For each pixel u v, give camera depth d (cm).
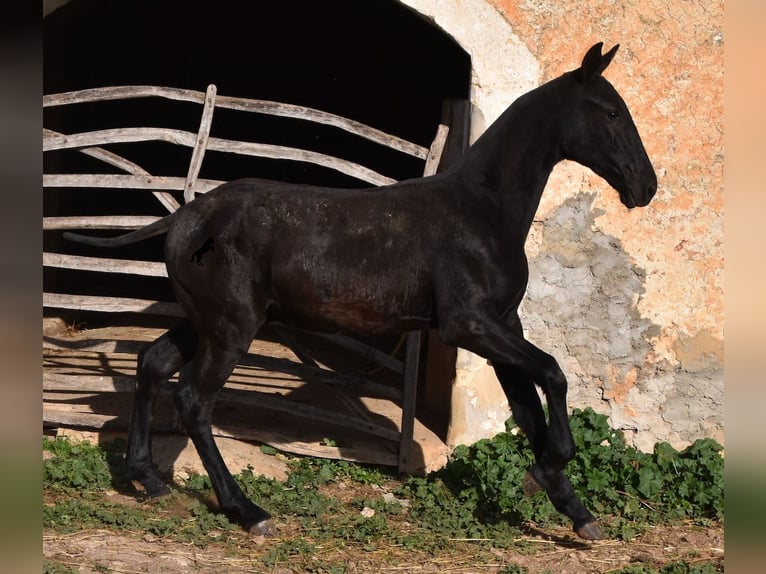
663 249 640
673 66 632
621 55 632
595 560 504
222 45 1257
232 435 627
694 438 649
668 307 643
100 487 557
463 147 635
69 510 511
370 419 668
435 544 508
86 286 1059
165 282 1120
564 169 636
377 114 1270
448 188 504
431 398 711
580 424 642
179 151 1301
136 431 543
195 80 1273
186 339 539
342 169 610
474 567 485
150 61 1231
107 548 472
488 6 622
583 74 493
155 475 544
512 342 489
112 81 1171
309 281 487
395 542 511
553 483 512
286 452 628
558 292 645
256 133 1308
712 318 643
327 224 488
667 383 647
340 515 547
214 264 488
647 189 496
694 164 636
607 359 648
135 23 1177
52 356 796
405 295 495
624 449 642
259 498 552
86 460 584
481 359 634
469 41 623
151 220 620
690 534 552
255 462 605
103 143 620
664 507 590
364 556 491
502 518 555
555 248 642
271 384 732
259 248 488
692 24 628
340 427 666
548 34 627
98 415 626
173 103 1274
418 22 1164
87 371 750
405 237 490
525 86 628
